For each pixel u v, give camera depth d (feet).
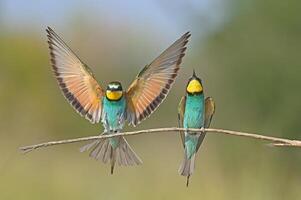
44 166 41.04
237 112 58.65
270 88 56.59
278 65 56.34
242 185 34.37
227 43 58.49
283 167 40.57
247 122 57.88
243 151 39.99
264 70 56.80
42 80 68.49
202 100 19.10
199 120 18.98
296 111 55.62
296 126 55.83
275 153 41.16
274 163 39.86
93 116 17.43
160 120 71.61
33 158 44.24
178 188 35.86
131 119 17.39
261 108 57.21
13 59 70.28
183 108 19.21
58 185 36.35
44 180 36.96
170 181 36.86
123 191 34.81
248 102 57.57
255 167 36.47
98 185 35.55
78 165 43.27
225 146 41.29
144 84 17.24
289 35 55.98
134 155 17.46
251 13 57.11
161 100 17.15
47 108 64.95
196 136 18.75
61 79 17.22
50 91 67.26
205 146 51.60
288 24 55.72
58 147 57.11
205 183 35.91
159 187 35.50
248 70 57.62
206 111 19.17
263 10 56.39
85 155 46.96
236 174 36.17
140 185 35.50
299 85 55.62
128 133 15.56
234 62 58.23
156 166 40.93
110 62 93.91
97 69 93.30
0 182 35.81
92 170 40.27
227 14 58.23
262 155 39.99
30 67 69.67
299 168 42.42
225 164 39.42
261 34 56.90
